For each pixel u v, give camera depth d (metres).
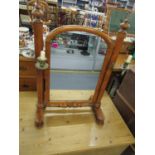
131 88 1.17
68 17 2.21
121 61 1.73
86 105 1.11
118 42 0.83
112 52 0.87
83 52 2.58
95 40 2.28
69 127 1.03
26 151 0.85
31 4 1.56
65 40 2.44
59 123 1.04
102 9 2.52
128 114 1.19
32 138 0.92
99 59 2.33
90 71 2.19
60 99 1.22
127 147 1.11
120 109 1.30
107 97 1.37
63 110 1.14
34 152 0.85
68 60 2.32
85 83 1.97
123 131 1.06
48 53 0.79
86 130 1.03
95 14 2.06
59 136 0.96
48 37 0.74
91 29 0.77
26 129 0.96
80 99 1.25
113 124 1.10
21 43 1.55
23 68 1.39
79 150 0.91
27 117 1.04
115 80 1.57
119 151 1.07
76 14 2.19
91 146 0.93
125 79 1.25
